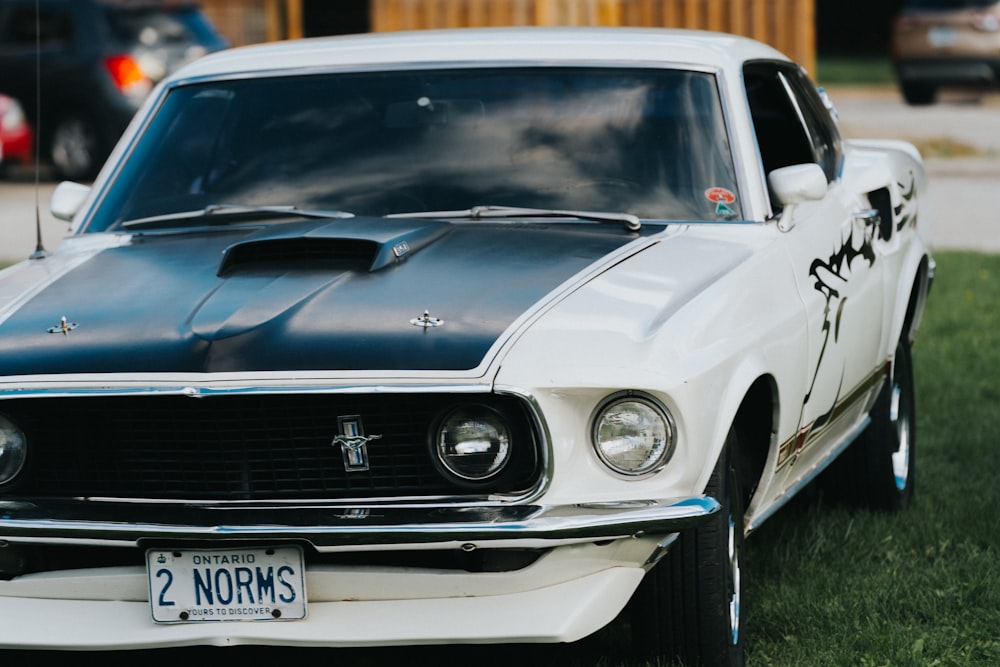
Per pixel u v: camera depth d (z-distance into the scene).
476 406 4.45
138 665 5.43
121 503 4.66
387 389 4.41
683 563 4.79
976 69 29.69
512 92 6.10
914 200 7.65
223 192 6.07
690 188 5.77
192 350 4.61
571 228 5.53
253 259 5.21
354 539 4.40
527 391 4.39
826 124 7.36
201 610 4.57
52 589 4.75
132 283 5.20
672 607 4.84
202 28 22.86
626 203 5.73
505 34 6.44
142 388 4.53
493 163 5.89
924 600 5.75
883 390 7.04
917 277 7.66
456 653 5.42
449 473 4.47
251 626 4.54
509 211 5.66
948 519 6.93
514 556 4.55
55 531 4.59
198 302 4.89
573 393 4.43
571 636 4.48
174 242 5.73
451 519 4.40
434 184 5.85
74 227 6.18
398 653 5.45
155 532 4.50
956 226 17.27
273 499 4.59
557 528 4.37
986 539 6.57
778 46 22.05
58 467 4.75
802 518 7.03
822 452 6.34
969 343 11.05
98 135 22.20
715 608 4.82
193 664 5.42
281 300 4.80
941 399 9.34
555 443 4.42
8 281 5.53
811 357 5.58
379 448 4.54
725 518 4.81
